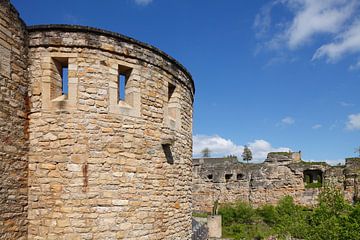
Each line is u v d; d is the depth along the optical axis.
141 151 7.88
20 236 6.70
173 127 9.09
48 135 7.08
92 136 7.21
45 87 7.18
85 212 6.98
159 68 8.62
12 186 6.58
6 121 6.53
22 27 7.09
